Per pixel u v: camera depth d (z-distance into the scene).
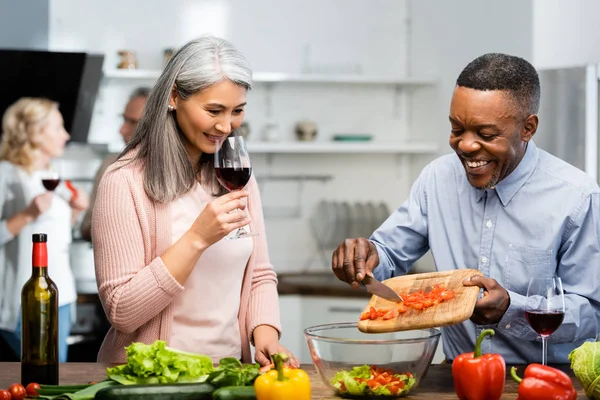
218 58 2.27
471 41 4.75
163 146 2.33
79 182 4.93
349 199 5.59
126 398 1.88
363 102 5.55
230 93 2.27
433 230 2.57
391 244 2.64
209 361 2.05
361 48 5.54
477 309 2.11
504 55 2.27
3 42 4.86
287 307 4.80
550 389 1.85
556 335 2.28
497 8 4.47
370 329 2.07
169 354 2.02
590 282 2.33
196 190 2.40
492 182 2.29
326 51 5.51
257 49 5.42
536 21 4.13
